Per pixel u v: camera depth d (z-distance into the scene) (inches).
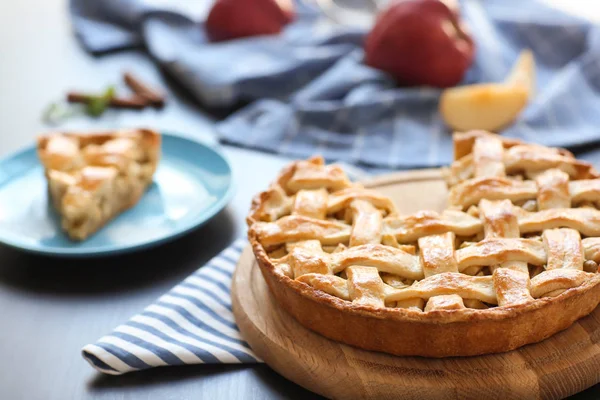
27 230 35.9
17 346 31.9
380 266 30.6
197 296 32.6
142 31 49.4
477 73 44.9
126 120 43.6
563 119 42.3
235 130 42.1
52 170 37.0
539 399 29.6
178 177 38.5
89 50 49.6
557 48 47.1
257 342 31.1
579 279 29.8
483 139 34.6
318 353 30.4
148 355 30.7
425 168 40.2
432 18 43.0
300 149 41.4
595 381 30.0
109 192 36.3
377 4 51.5
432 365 30.0
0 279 34.1
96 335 32.2
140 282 34.0
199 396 30.4
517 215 31.8
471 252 30.7
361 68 44.5
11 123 43.5
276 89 45.1
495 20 48.0
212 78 43.9
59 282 34.0
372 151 41.1
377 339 30.1
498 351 30.0
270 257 31.7
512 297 29.6
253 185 39.0
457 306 29.4
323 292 30.2
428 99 42.8
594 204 32.5
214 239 35.9
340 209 32.8
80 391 30.5
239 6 47.3
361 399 29.9
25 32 52.3
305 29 49.3
